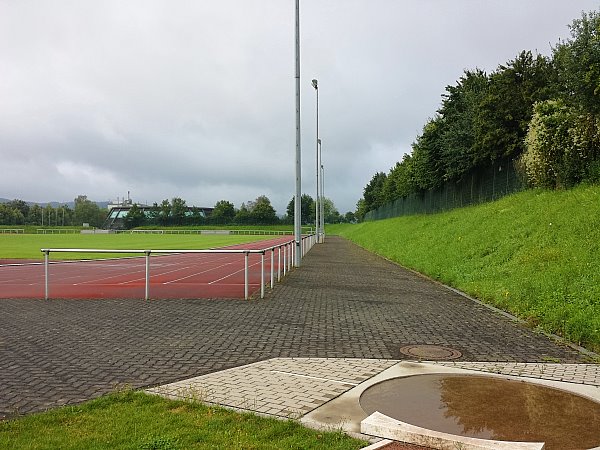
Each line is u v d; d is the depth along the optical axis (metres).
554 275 12.35
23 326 9.98
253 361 7.46
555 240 15.38
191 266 25.38
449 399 5.79
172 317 10.98
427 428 4.91
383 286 16.72
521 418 5.21
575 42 19.77
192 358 7.61
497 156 28.69
